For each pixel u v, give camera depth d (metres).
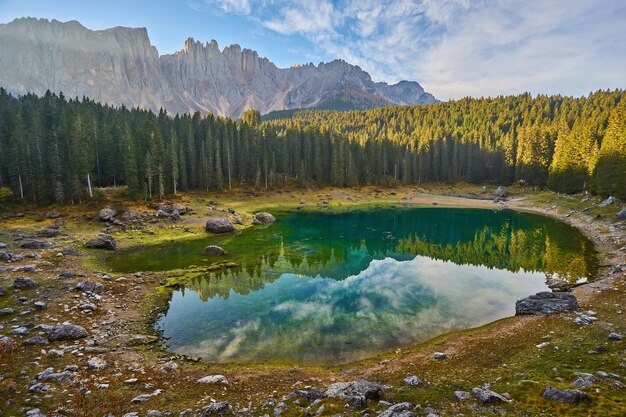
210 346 26.47
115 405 16.75
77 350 23.50
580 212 85.88
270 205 118.56
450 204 127.12
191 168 117.81
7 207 74.50
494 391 16.80
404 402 16.12
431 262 53.84
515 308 33.06
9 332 24.33
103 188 96.94
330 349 26.08
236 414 15.98
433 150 177.75
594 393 15.16
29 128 90.69
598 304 30.94
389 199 138.25
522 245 62.56
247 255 56.06
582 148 107.31
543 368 19.67
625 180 77.50
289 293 39.12
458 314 32.81
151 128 102.75
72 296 32.84
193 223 76.50
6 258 42.44
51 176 80.12
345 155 162.00
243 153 135.00
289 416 15.48
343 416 15.00
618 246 53.53
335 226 86.44
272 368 22.86
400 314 33.00
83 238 58.81
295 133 163.62
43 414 15.11
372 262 53.81
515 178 160.25
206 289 39.91
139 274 42.84
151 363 23.09
